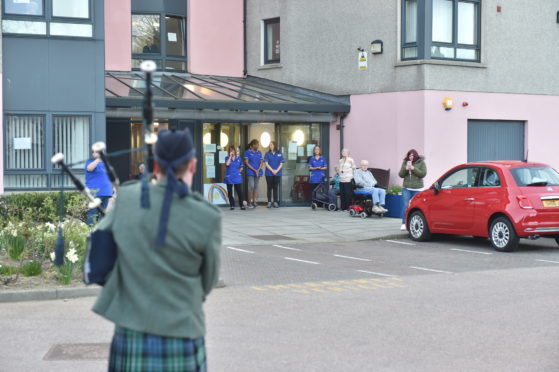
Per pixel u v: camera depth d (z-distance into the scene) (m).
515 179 14.67
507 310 8.84
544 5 23.61
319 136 24.00
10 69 17.91
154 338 3.23
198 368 3.32
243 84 25.03
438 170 21.62
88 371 6.25
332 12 23.92
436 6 21.67
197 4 25.47
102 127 18.69
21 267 10.36
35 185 18.22
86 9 18.50
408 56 21.91
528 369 6.33
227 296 9.78
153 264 3.23
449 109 21.80
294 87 24.94
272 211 22.42
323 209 23.09
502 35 22.81
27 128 18.11
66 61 18.34
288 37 25.33
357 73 23.22
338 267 12.56
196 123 22.38
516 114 23.17
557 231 14.52
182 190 3.27
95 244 3.31
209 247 3.28
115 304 3.29
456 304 9.21
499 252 14.72
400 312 8.72
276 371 6.21
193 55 25.41
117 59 24.11
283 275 11.64
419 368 6.34
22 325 7.99
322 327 7.90
